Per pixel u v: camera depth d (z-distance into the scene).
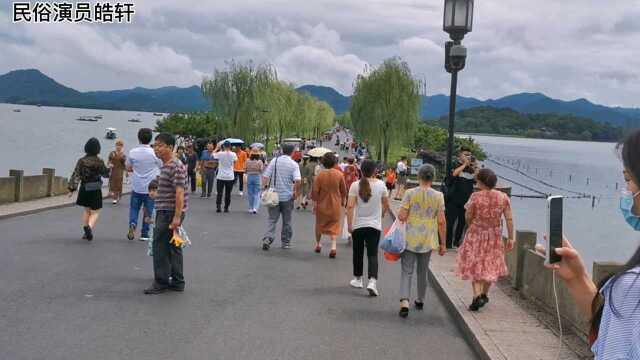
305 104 99.19
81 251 12.08
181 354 6.46
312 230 17.53
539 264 8.90
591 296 2.66
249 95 62.44
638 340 2.04
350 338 7.41
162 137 9.15
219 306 8.55
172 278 9.35
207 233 15.80
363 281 10.88
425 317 8.67
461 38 14.39
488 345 6.89
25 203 18.70
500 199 8.58
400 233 8.71
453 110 14.48
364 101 49.31
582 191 53.88
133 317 7.79
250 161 20.69
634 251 2.18
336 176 13.29
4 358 6.10
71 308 8.05
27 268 10.32
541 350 6.76
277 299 9.16
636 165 2.21
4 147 93.88
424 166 8.92
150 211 13.67
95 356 6.27
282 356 6.56
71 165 69.81
